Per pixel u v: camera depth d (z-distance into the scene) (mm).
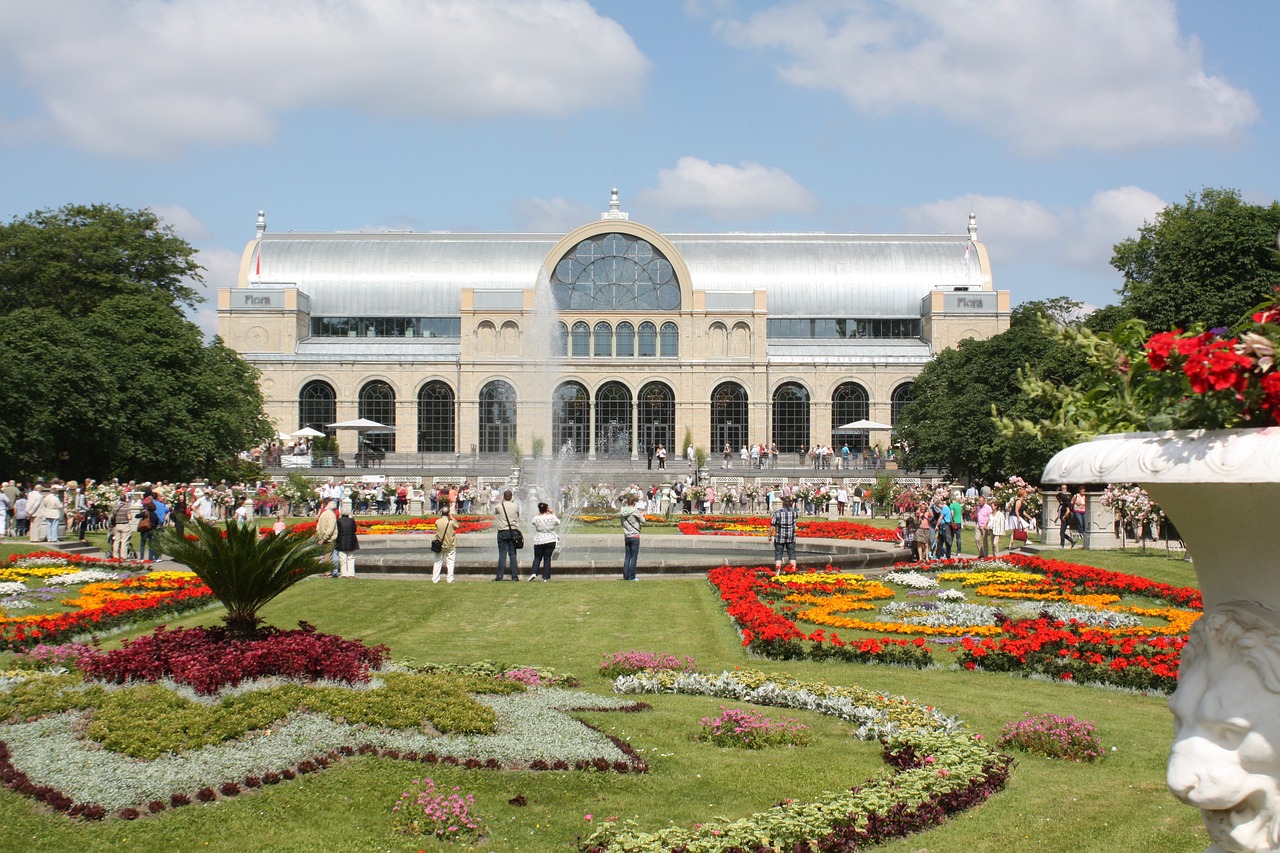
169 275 104625
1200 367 6645
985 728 17516
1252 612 6676
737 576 35438
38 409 68125
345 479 97875
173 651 17094
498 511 36531
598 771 14469
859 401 122625
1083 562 42344
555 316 119938
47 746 14078
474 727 15523
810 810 12547
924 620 29234
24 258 95438
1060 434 8172
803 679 21531
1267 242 65938
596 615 29688
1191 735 6750
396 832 12305
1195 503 7020
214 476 86562
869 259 134250
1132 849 11859
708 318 120688
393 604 31391
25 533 58250
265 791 13227
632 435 120438
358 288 131500
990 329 124875
